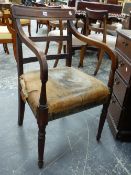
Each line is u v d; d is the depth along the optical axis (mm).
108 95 1174
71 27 1304
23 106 1351
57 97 997
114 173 1148
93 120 1593
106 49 1155
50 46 3348
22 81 1161
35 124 1467
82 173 1130
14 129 1403
